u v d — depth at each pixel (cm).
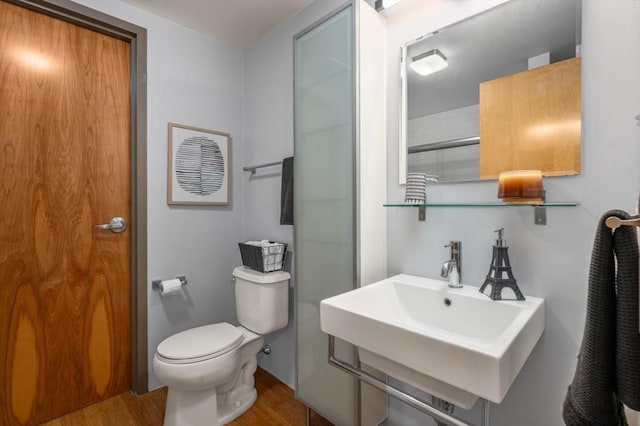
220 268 212
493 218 112
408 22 136
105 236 171
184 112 194
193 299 198
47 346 154
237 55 221
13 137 145
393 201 142
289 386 188
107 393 171
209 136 205
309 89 152
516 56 108
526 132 105
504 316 96
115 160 175
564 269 98
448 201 124
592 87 93
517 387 107
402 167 138
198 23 192
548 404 101
